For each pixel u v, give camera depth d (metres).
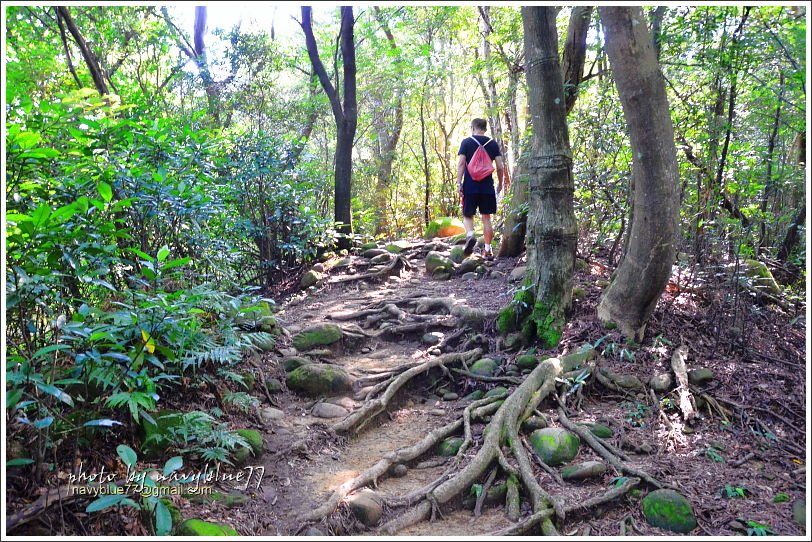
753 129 7.79
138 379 2.92
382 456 3.71
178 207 4.39
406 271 7.48
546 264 4.85
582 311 4.94
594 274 5.86
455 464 3.44
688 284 5.27
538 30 4.70
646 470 3.27
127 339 3.15
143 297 3.21
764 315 5.18
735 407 3.88
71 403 2.48
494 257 7.27
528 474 3.23
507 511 3.10
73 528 2.47
